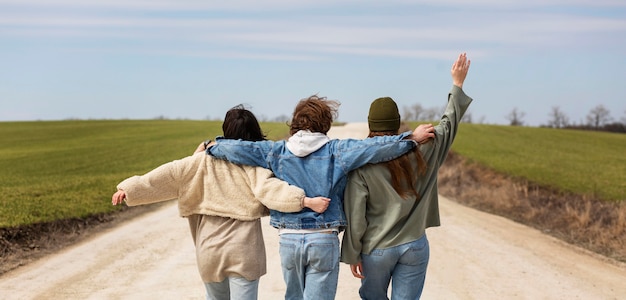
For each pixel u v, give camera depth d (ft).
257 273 15.12
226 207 14.93
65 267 28.55
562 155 123.95
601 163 106.11
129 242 35.37
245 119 15.58
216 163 15.03
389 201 14.35
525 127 239.09
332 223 14.25
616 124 332.60
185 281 25.90
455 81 15.31
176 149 127.44
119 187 14.74
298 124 14.78
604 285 27.91
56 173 81.00
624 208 47.65
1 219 36.76
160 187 14.97
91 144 146.10
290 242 14.29
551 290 26.37
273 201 14.17
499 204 60.54
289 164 14.44
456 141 152.87
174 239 36.40
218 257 14.99
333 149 14.39
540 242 40.06
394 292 14.90
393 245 14.35
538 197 62.18
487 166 89.04
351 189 14.42
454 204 61.16
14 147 139.03
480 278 28.17
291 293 14.88
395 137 14.21
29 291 24.11
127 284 25.32
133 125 233.96
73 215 41.42
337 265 14.51
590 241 42.01
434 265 30.78
